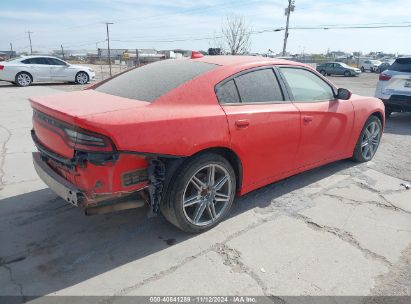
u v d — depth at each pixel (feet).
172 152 8.91
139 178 8.83
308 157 13.28
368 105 15.99
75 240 10.09
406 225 11.20
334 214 11.80
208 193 10.35
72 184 8.73
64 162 8.57
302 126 12.37
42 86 53.93
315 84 13.55
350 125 14.94
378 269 9.00
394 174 15.64
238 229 10.77
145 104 9.20
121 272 8.72
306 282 8.45
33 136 10.87
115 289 8.13
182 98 9.63
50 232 10.48
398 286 8.38
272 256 9.43
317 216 11.64
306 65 13.44
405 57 27.07
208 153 9.95
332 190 13.75
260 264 9.09
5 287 8.12
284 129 11.71
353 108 14.94
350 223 11.23
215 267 8.96
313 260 9.30
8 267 8.84
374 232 10.73
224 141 9.97
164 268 8.89
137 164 8.70
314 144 13.28
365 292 8.16
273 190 13.66
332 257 9.44
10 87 51.60
